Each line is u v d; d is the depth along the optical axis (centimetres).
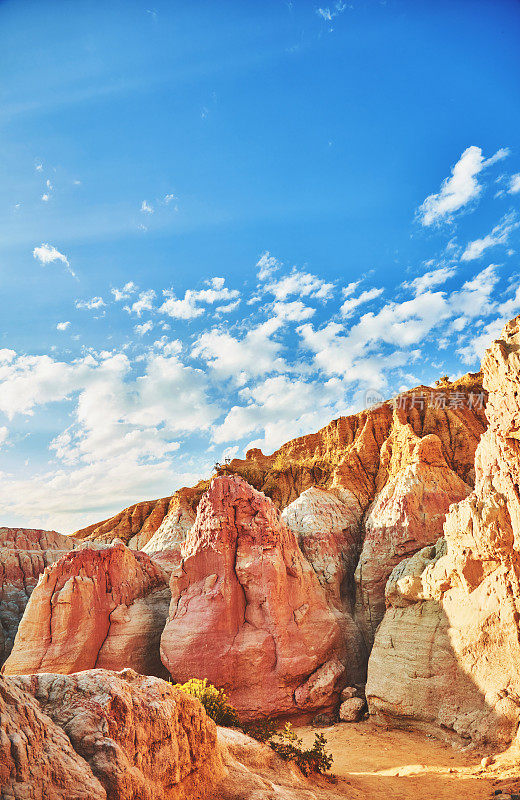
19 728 993
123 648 3494
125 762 1119
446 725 2588
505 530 2464
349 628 3725
